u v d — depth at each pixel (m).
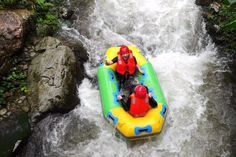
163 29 8.88
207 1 9.26
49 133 6.77
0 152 6.06
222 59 8.35
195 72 8.04
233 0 6.06
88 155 6.53
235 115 7.23
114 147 6.64
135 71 7.36
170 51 8.55
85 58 8.08
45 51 7.55
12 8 8.05
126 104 6.62
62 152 6.57
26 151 6.46
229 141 6.77
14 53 7.41
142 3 9.38
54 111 6.92
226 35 8.60
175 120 7.08
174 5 9.34
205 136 6.84
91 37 8.58
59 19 8.71
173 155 6.52
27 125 6.55
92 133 6.85
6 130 6.41
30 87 7.16
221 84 7.80
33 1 8.52
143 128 6.34
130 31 8.84
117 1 9.40
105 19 9.00
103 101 6.91
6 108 6.83
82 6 9.21
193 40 8.72
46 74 7.14
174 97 7.50
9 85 7.13
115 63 7.37
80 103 7.31
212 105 7.39
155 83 7.16
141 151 6.57
